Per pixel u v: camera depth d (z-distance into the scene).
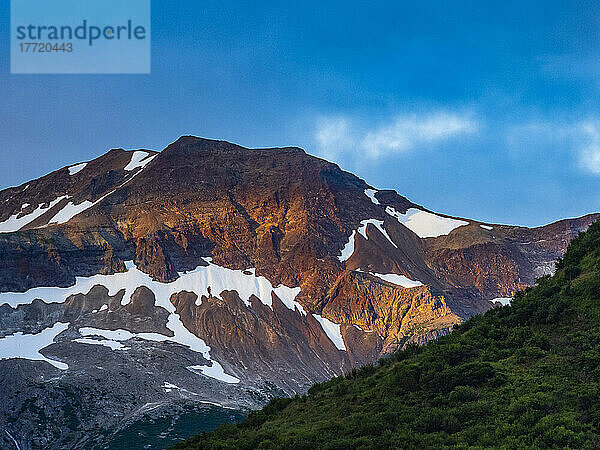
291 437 68.69
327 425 69.19
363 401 73.62
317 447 65.31
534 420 60.91
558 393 63.94
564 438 57.50
